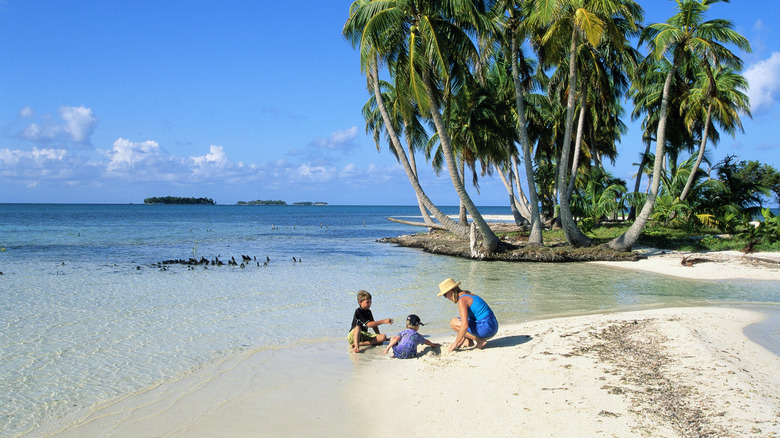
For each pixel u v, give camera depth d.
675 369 6.62
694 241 27.61
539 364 7.09
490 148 30.31
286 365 7.63
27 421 5.62
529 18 22.67
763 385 6.00
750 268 20.02
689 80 31.06
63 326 10.14
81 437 5.23
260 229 57.19
